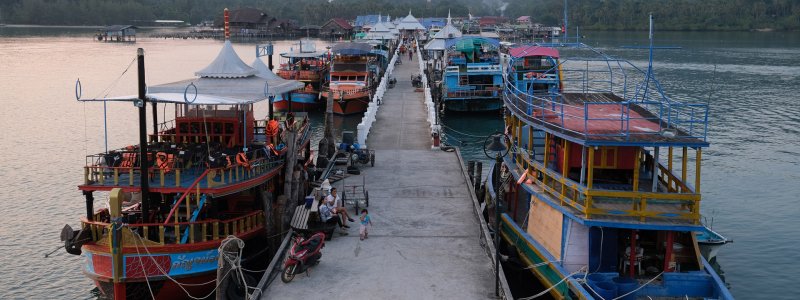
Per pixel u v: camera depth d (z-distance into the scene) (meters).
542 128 21.64
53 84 77.06
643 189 20.61
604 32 198.38
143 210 20.77
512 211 25.86
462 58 63.94
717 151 45.22
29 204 32.69
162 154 22.30
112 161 22.39
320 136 51.09
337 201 23.11
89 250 19.72
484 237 21.98
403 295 18.38
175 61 110.00
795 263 26.55
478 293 18.53
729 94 71.00
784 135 50.44
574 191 19.77
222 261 18.62
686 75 87.88
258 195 24.56
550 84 46.09
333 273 19.73
